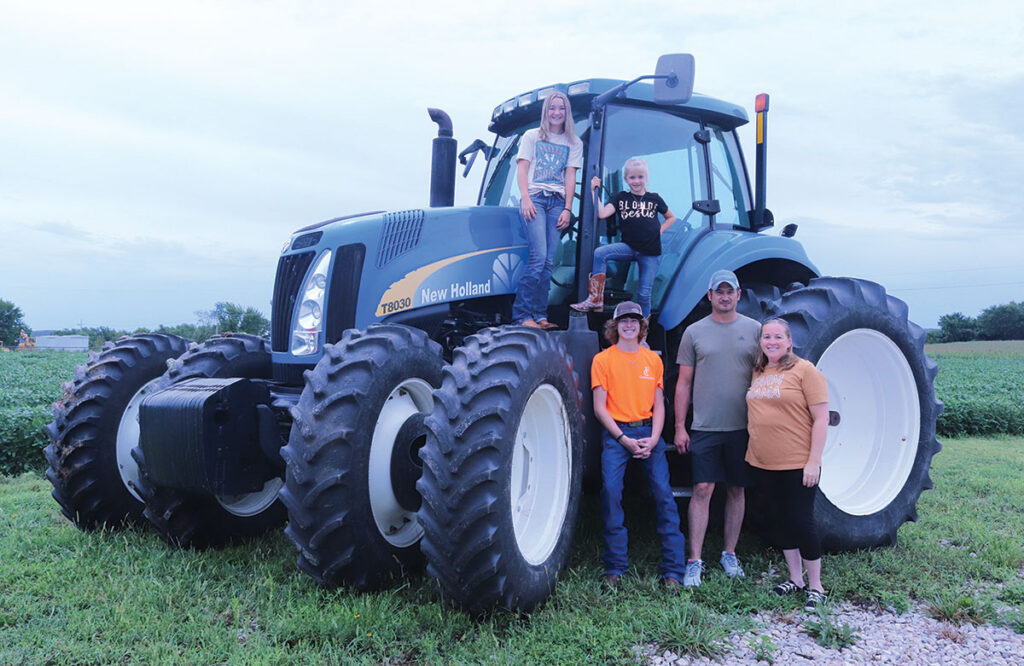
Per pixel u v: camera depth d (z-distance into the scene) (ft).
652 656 9.79
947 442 34.96
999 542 14.60
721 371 12.80
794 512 11.85
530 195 14.02
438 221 13.84
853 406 15.34
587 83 14.64
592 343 13.51
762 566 13.42
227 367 14.26
